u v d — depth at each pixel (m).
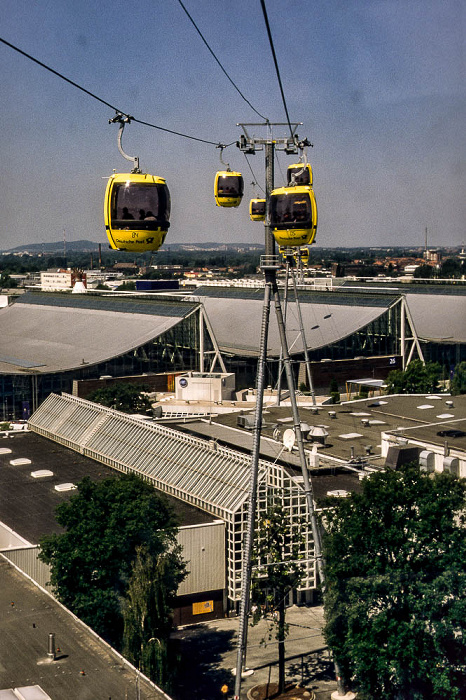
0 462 90.75
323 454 83.88
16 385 150.88
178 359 170.62
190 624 69.19
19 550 64.88
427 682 48.03
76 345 173.25
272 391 148.62
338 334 176.25
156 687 43.81
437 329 195.50
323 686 56.69
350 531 51.09
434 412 101.81
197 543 68.88
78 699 42.28
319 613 69.94
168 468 80.19
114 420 93.25
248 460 73.00
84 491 63.38
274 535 59.88
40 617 52.09
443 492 52.66
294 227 36.66
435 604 48.34
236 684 47.75
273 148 43.00
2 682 43.91
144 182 30.25
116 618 58.06
